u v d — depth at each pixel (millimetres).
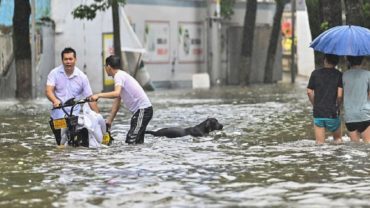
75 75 28469
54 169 22047
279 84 99438
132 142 29172
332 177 20156
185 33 94625
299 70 114062
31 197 17469
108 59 29047
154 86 89750
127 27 79062
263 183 19250
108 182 19516
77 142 28219
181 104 56875
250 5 91562
